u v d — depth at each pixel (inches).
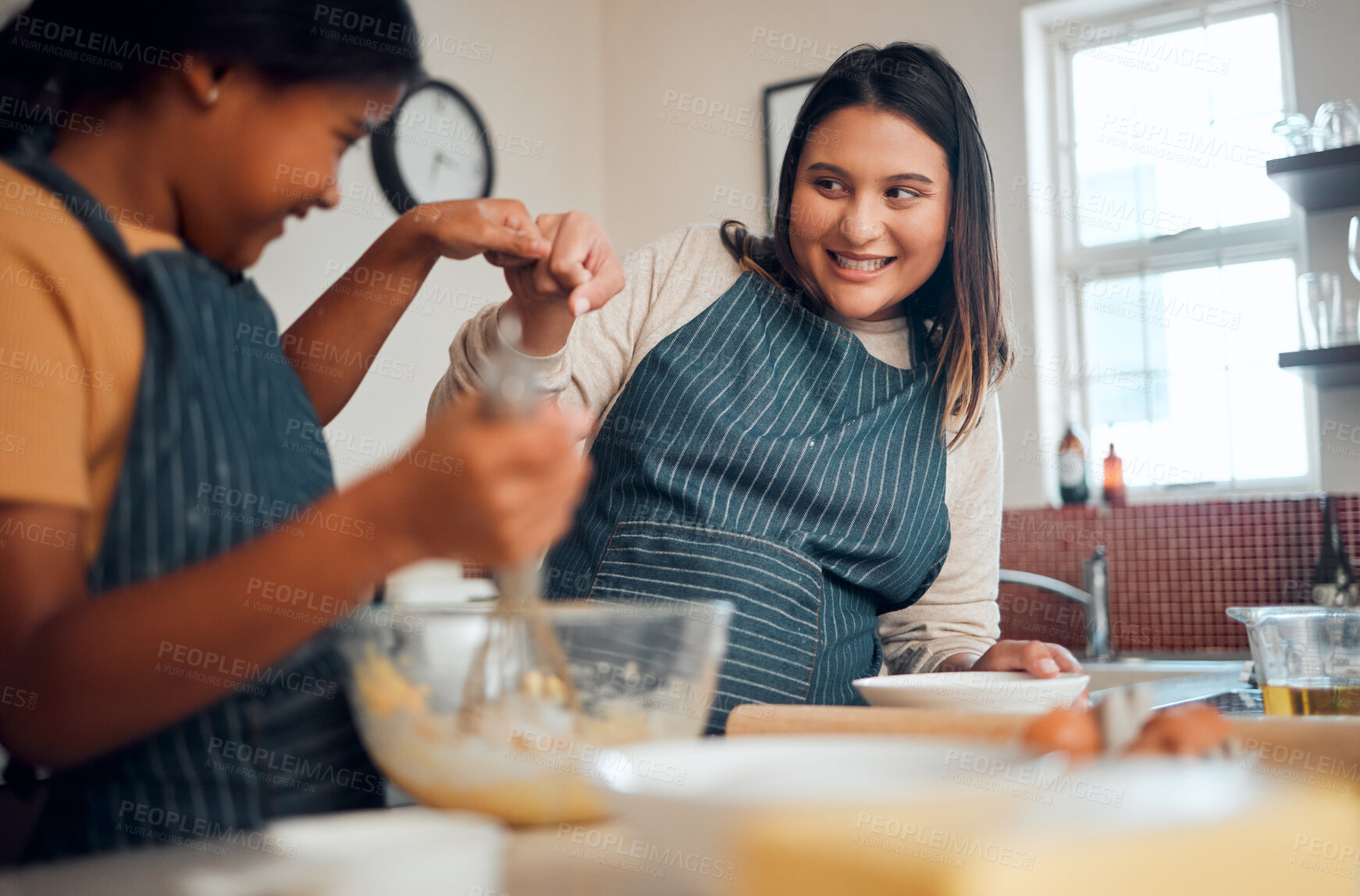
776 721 26.5
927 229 50.4
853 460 50.3
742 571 46.7
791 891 12.4
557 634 21.2
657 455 49.6
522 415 16.5
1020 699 33.4
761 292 53.7
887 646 56.3
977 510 55.7
